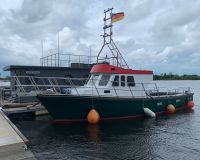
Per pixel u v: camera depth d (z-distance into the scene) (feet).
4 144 25.35
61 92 54.90
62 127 46.37
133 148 35.09
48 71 66.64
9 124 35.12
